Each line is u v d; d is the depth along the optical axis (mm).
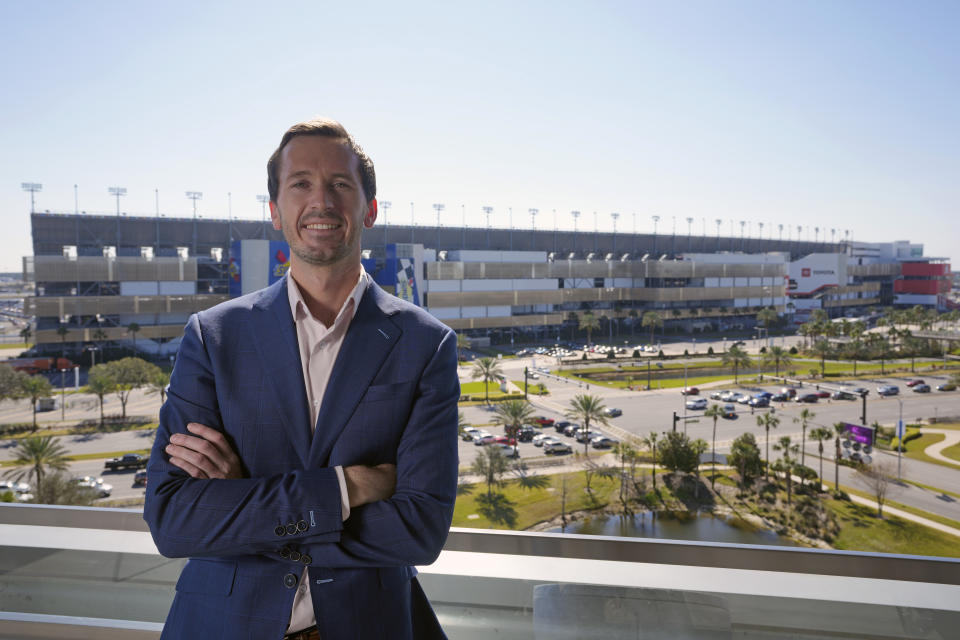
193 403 920
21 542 1501
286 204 951
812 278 86062
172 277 52250
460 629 1411
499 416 33469
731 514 21328
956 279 121250
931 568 1378
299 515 837
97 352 49062
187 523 850
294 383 921
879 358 54875
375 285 1040
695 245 91500
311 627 900
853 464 26984
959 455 27609
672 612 1370
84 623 1300
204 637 883
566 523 20500
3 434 30328
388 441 927
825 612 1330
